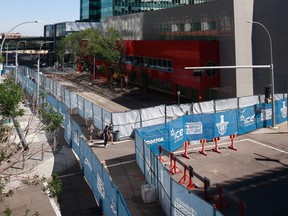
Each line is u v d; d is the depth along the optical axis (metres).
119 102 54.28
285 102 36.00
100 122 31.86
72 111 38.94
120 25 84.62
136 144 23.22
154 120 31.39
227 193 16.11
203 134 27.47
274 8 43.12
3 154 13.70
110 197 14.01
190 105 33.19
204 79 46.75
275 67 43.69
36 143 27.09
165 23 62.72
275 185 19.83
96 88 69.94
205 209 11.48
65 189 19.11
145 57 62.84
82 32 89.38
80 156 22.72
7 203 17.34
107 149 27.06
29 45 140.25
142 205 16.97
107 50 68.50
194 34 53.91
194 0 118.81
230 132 29.55
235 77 45.00
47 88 54.06
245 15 44.62
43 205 17.16
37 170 21.67
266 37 44.16
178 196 13.51
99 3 134.25
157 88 64.62
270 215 16.28
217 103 34.75
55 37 133.12
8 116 12.84
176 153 25.81
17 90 12.95
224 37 46.53
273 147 27.55
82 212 16.33
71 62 112.19
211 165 23.38
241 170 22.39
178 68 51.78
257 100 37.44
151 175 18.47
